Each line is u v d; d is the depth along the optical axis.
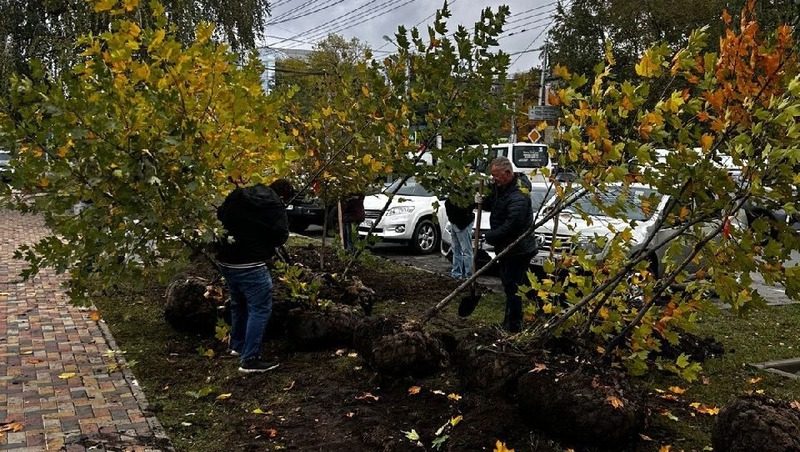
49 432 4.35
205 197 5.14
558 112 4.88
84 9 16.28
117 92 5.03
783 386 5.58
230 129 5.37
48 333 6.79
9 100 5.07
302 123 7.77
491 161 6.88
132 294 8.60
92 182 4.83
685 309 4.41
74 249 5.18
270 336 6.49
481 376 4.67
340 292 6.98
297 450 4.17
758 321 8.00
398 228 13.86
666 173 4.03
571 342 4.88
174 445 4.26
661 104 3.91
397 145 6.67
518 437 4.14
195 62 5.38
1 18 19.34
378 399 4.94
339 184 7.98
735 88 3.85
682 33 24.73
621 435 4.00
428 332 5.50
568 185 4.69
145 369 5.72
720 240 4.29
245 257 5.49
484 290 9.38
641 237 8.46
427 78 6.54
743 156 3.79
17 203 5.13
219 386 5.33
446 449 4.03
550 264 4.85
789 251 3.75
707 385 5.55
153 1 5.24
